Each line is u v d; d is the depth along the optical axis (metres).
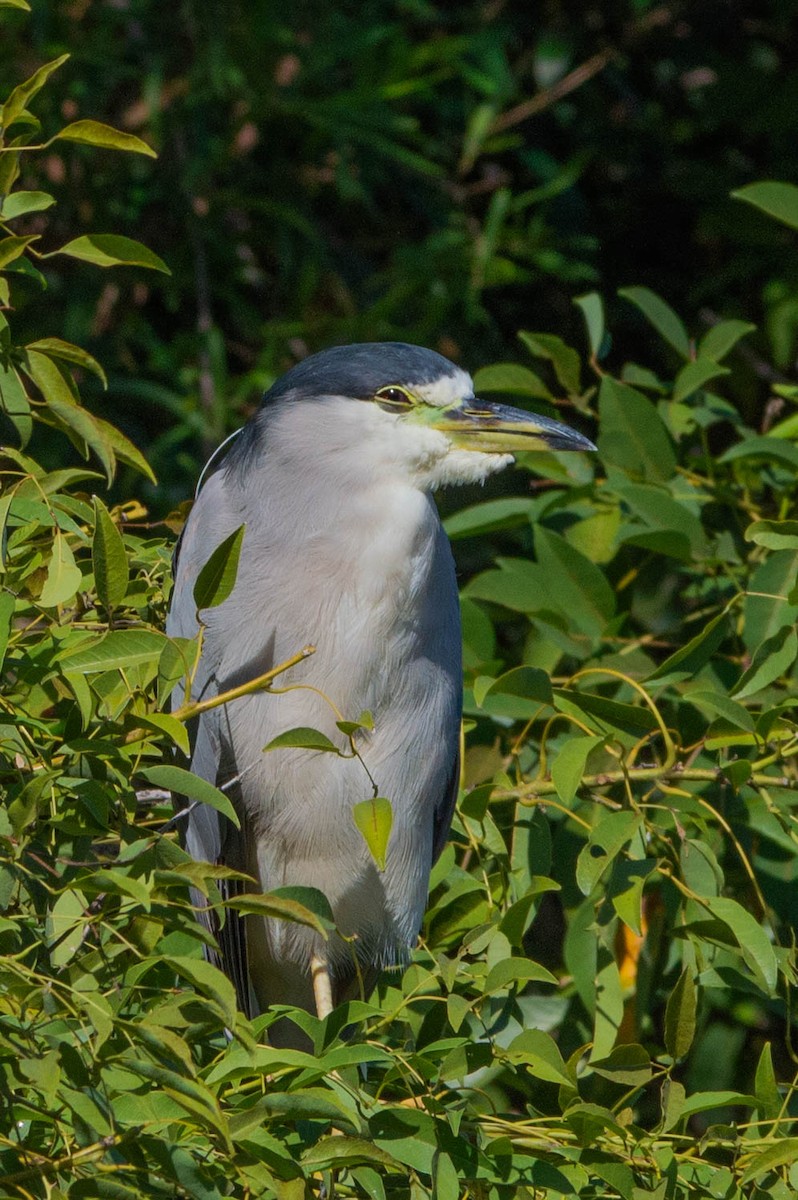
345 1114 3.51
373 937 5.80
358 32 9.35
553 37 9.94
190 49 9.30
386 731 5.54
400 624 5.46
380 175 9.49
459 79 9.85
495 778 5.12
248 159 9.55
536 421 5.52
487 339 9.54
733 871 5.90
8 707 4.20
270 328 9.07
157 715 4.02
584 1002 5.47
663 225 10.15
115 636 4.11
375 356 5.56
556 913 7.29
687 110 10.21
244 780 5.52
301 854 5.58
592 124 10.17
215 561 4.05
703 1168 4.12
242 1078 3.95
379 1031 4.71
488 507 6.43
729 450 6.22
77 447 4.68
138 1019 3.61
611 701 4.87
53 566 4.25
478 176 10.14
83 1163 3.40
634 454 6.29
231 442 6.10
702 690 4.69
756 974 4.46
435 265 9.23
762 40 10.18
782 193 6.47
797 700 4.61
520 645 7.10
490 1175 3.92
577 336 9.91
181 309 9.70
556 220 9.95
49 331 9.09
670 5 10.14
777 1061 6.96
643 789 5.67
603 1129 4.03
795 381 9.68
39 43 9.03
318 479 5.49
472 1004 4.10
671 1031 4.23
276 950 5.81
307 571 5.44
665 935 5.73
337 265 9.62
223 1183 3.83
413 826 5.62
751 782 4.84
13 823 3.73
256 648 5.45
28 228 9.03
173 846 3.71
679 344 6.65
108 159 9.25
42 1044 3.47
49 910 3.85
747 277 9.59
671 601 6.68
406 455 5.48
